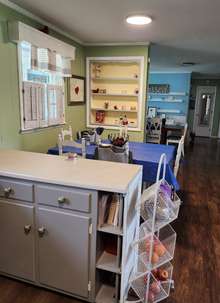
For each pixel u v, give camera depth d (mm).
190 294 1782
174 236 1895
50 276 1706
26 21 2736
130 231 1627
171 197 1762
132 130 4367
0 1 2357
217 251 2305
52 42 2994
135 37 3713
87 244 1560
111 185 1444
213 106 10383
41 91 3092
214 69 7660
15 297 1711
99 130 3465
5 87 2523
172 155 2947
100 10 2600
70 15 2777
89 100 4449
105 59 4215
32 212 1641
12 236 1740
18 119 2754
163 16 2738
